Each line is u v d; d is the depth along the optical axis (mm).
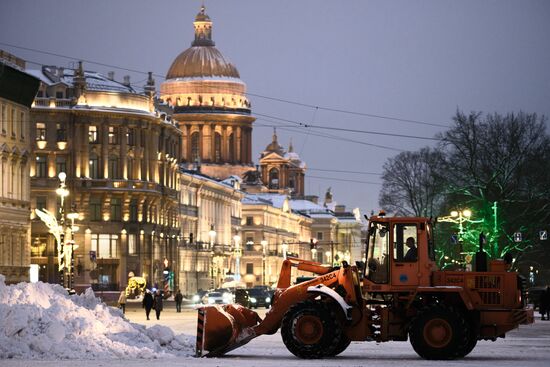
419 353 55812
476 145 166500
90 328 55094
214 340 56844
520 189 165375
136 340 57250
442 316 55625
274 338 78312
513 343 71375
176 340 59562
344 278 57938
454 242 149375
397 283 57938
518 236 148375
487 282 57625
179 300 149250
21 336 52969
